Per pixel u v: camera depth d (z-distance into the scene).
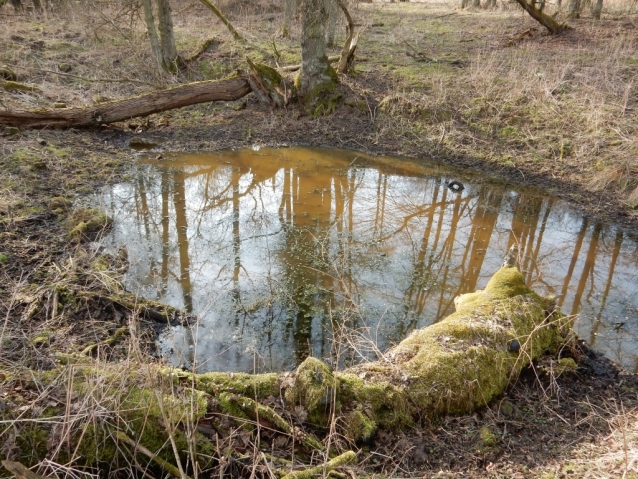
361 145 9.93
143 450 2.70
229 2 18.75
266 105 11.00
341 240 6.57
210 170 8.66
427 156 9.52
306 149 9.73
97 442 2.69
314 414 3.23
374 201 7.82
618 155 8.43
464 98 10.57
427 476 2.98
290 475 2.68
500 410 3.59
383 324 5.00
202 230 6.68
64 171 7.84
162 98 9.93
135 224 6.69
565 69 10.67
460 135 9.80
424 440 3.27
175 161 8.91
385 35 16.25
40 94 10.47
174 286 5.46
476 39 15.30
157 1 11.91
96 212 6.63
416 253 6.34
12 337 4.07
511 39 14.68
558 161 8.84
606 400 3.78
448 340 3.82
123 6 12.52
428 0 29.30
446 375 3.53
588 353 4.44
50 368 3.50
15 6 17.34
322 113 10.74
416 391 3.45
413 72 11.97
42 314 4.54
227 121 10.59
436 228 7.02
